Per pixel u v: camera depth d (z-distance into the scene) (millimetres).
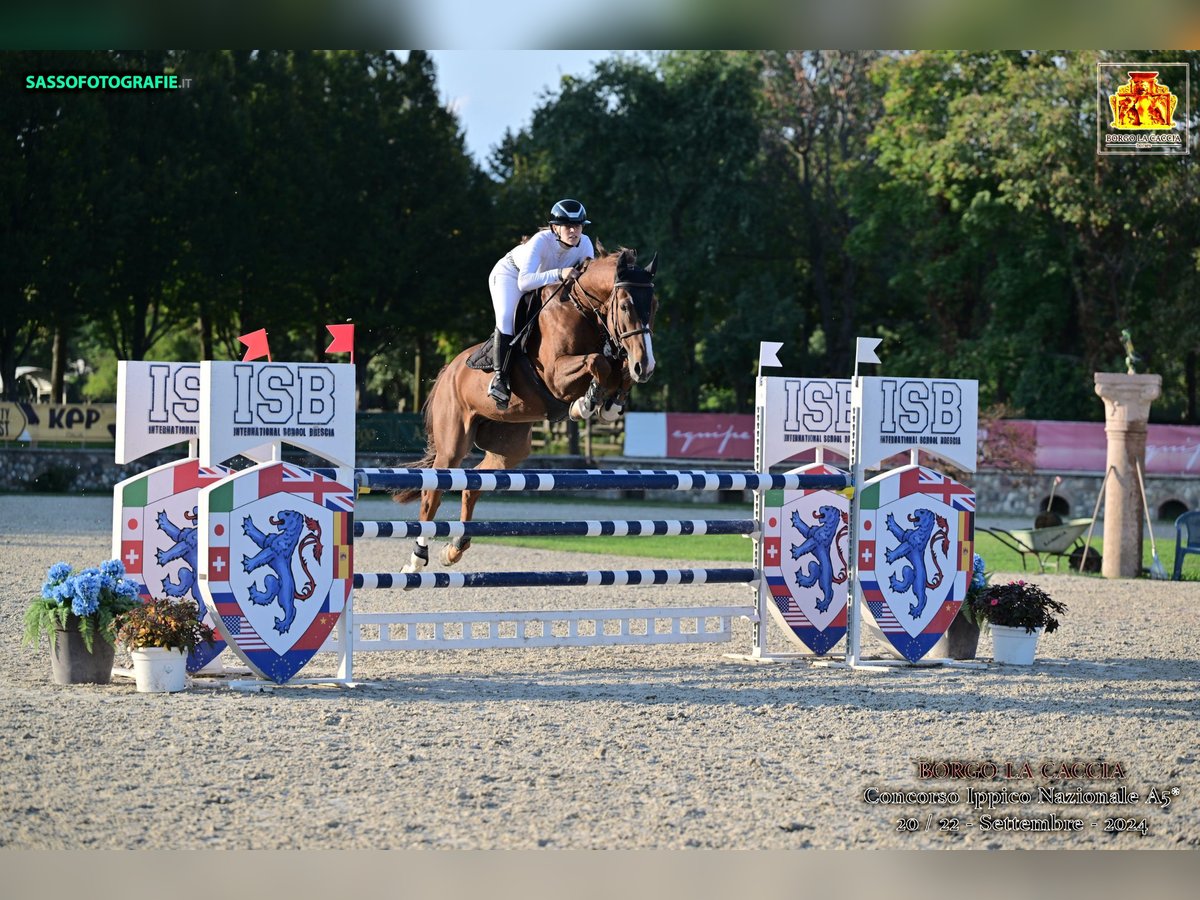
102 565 8883
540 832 5465
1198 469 32938
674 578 10195
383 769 6492
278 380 8680
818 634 10633
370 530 9133
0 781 6078
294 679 9109
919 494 10320
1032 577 17984
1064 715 8234
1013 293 39781
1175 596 15766
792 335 45406
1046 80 36062
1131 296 39500
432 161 43125
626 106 44281
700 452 38188
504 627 12664
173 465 9305
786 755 6980
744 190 43875
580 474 9508
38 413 35406
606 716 7984
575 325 9508
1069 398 39188
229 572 8570
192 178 38375
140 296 40562
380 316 42969
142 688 8555
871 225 42781
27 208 36750
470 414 10617
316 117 41875
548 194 45500
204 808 5734
